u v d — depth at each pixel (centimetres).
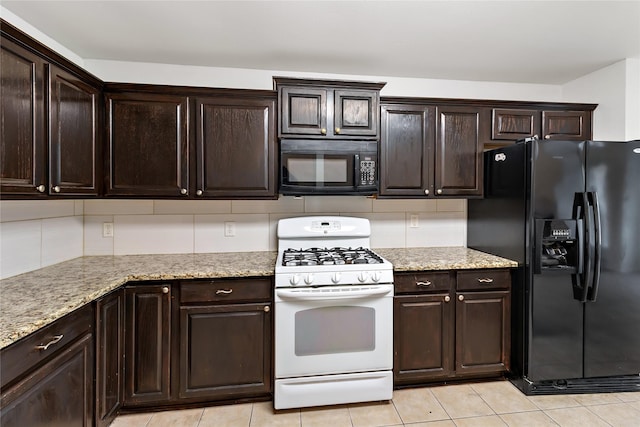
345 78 258
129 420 184
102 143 203
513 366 218
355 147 220
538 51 221
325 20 183
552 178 202
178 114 209
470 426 181
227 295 192
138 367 186
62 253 215
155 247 243
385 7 171
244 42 208
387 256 236
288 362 191
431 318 210
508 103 243
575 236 202
